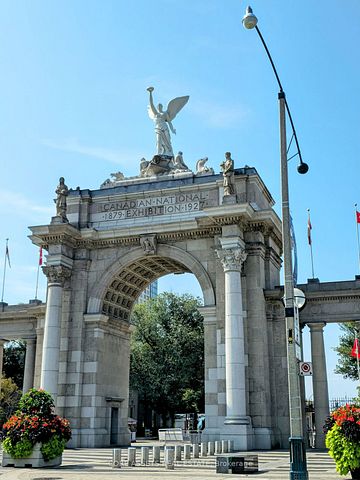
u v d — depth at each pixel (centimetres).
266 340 3322
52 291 3528
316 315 3397
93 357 3519
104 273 3656
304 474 1573
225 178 3375
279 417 3253
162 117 4059
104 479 1883
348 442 1834
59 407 3416
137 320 6588
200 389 6544
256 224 3388
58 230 3562
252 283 3316
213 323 3297
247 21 1728
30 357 4416
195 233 3497
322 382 3316
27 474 2053
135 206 3722
